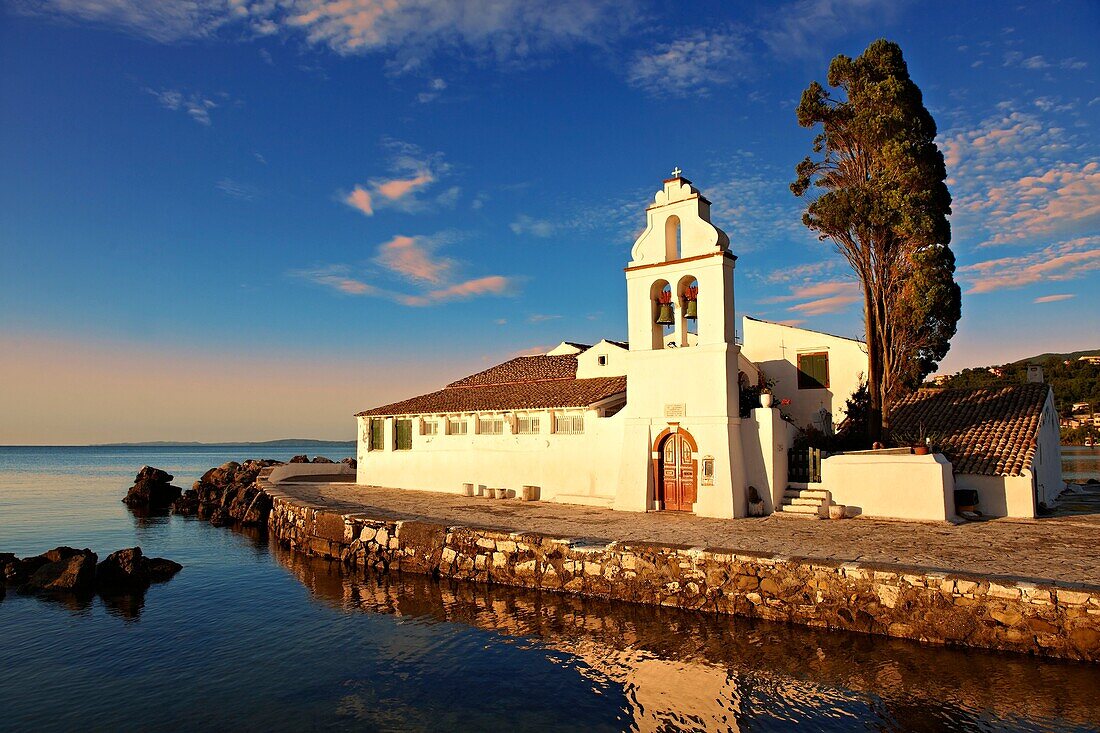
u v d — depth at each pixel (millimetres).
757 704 11711
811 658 13391
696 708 11703
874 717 11031
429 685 13211
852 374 29484
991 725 10570
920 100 26047
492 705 12219
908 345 25094
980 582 13117
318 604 19281
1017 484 21156
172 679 14000
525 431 30766
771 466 23219
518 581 19438
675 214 25172
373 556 23156
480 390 36219
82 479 86000
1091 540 17422
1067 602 12258
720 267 23734
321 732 11375
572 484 28656
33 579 22266
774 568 15500
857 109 26422
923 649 13305
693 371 24031
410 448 35656
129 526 38344
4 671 14648
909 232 24125
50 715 12344
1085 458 55094
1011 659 12500
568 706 12062
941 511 20641
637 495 24891
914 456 21406
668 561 16969
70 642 16594
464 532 20938
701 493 23406
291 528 28344
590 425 28219
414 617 17562
